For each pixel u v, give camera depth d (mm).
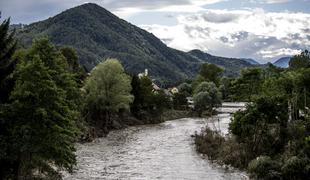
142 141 71938
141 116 109125
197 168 46625
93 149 61844
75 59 107688
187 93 185750
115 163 49906
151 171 45062
